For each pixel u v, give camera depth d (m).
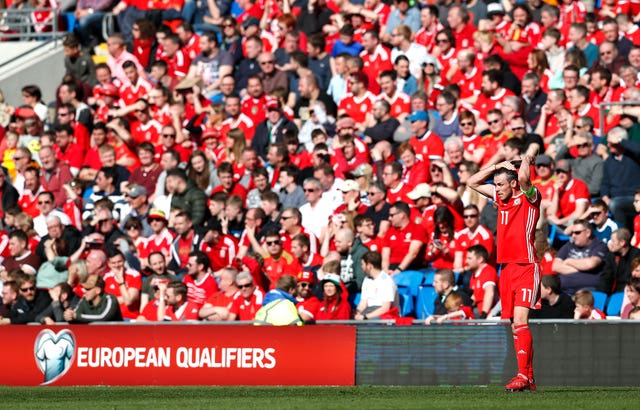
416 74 65.06
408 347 40.03
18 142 71.25
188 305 50.59
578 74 59.25
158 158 66.25
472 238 51.19
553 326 38.91
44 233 63.03
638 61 60.31
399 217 52.00
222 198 57.53
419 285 50.88
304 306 46.66
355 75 64.06
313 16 73.44
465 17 66.12
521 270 34.78
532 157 34.69
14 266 57.62
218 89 70.25
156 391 39.16
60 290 50.62
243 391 38.56
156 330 41.66
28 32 81.06
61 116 70.12
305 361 40.66
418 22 69.00
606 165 54.06
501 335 39.28
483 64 62.59
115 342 41.91
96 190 64.31
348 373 40.38
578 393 35.16
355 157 58.44
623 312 45.91
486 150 56.88
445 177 54.69
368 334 40.44
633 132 55.53
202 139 65.94
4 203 65.75
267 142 63.78
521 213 34.66
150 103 69.19
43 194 63.03
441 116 59.84
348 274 51.81
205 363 41.25
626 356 38.41
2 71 78.69
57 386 41.94
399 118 62.75
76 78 73.75
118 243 56.84
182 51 73.56
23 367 42.41
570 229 49.88
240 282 49.22
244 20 73.75
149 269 56.12
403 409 30.92
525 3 69.00
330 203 56.38
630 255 48.56
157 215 57.19
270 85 67.12
